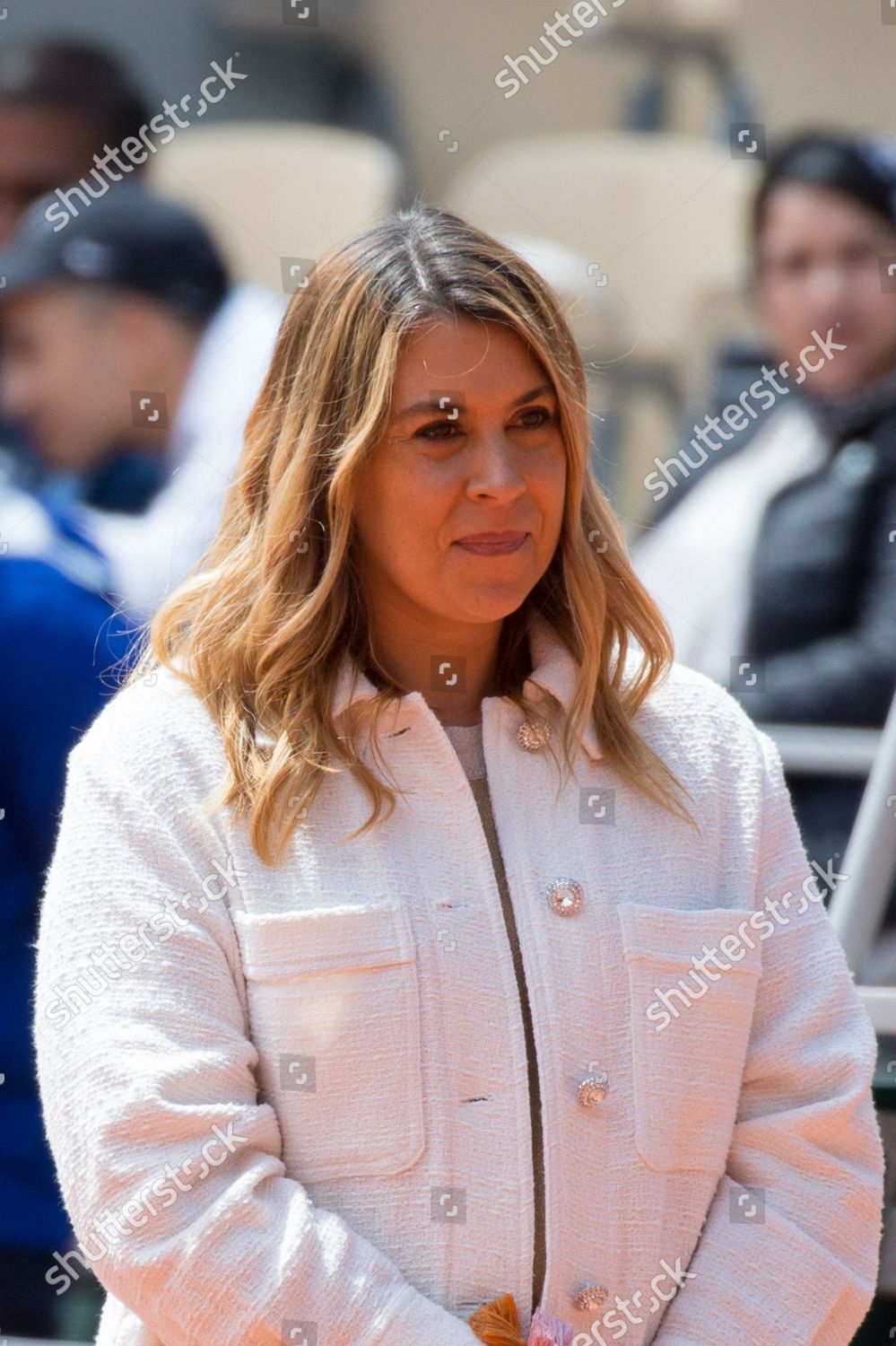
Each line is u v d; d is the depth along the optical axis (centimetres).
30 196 1514
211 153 1548
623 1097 548
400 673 596
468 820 566
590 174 1544
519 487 550
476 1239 528
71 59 1540
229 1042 530
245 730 559
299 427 571
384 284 555
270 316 1313
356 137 1639
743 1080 580
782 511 1213
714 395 1433
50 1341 750
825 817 1052
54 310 1262
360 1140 530
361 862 553
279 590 571
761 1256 548
